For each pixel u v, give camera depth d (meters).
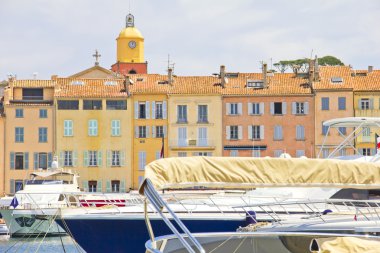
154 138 105.69
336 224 24.02
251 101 105.88
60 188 60.66
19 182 104.56
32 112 105.31
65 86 106.81
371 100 104.38
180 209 32.09
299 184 21.27
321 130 104.62
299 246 23.70
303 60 155.75
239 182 20.89
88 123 105.50
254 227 24.77
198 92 105.69
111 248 31.86
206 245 23.94
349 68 108.06
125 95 105.69
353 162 21.75
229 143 105.62
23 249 50.81
